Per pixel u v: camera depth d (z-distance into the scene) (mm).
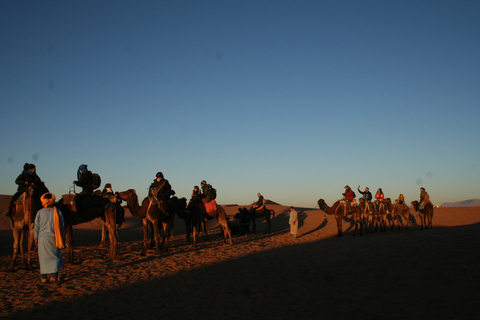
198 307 8109
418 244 11875
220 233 24562
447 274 8883
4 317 7383
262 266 11938
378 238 14656
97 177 12656
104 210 13133
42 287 9547
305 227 28641
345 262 11141
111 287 9648
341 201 20266
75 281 10188
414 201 23703
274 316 7398
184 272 11414
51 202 9688
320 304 7996
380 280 9172
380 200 23484
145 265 12477
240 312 7703
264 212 24922
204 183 17844
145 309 7965
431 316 6781
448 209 35250
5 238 21594
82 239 22219
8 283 9906
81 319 7348
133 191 13891
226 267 12055
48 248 9586
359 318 7016
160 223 17344
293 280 10062
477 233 12359
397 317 6891
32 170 11266
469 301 7266
